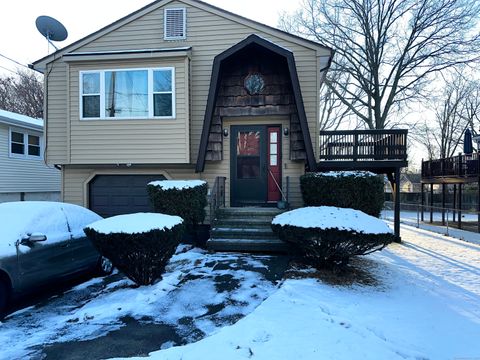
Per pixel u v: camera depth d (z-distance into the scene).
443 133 35.84
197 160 9.95
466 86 33.12
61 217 6.21
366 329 4.12
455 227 15.97
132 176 11.45
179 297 5.33
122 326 4.39
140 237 5.32
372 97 26.72
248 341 3.68
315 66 10.56
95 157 10.59
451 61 24.28
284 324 4.12
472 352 3.69
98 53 10.42
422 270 7.29
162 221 5.74
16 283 5.02
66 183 11.58
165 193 8.66
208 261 7.37
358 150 10.55
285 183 10.48
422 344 3.87
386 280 6.30
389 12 24.94
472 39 23.48
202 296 5.37
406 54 25.39
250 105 10.42
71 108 10.70
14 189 16.70
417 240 11.75
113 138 10.55
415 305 5.09
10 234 5.24
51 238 5.74
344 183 8.70
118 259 5.52
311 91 10.55
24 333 4.29
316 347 3.57
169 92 10.43
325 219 6.12
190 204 8.62
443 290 5.91
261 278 6.22
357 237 5.81
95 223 5.64
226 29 10.98
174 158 10.34
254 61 10.45
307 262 6.81
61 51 11.42
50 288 6.16
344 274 6.39
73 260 6.14
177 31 11.17
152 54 10.30
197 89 10.93
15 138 16.89
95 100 10.67
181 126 10.33
